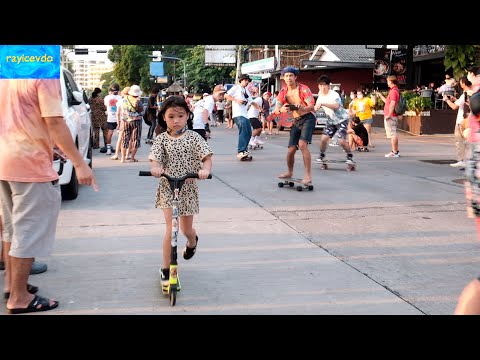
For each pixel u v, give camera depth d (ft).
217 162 41.01
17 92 12.66
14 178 12.82
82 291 14.88
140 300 14.32
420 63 99.55
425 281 15.80
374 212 24.25
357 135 49.62
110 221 22.22
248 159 41.91
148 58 293.23
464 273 16.52
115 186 30.25
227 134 72.90
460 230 21.35
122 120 40.27
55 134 12.86
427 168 38.27
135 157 43.93
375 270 16.71
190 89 216.74
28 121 12.79
